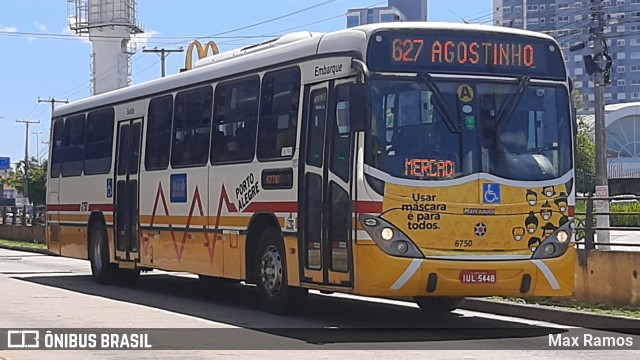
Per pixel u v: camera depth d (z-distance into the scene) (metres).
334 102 13.48
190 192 17.38
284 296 14.78
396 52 12.84
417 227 12.55
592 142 78.81
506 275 12.76
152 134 19.05
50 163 24.09
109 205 20.83
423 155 12.69
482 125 12.96
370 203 12.52
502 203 12.86
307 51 14.23
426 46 12.95
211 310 16.12
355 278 12.69
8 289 20.34
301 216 14.06
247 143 15.63
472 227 12.70
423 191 12.60
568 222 13.21
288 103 14.62
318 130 13.81
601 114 28.52
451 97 12.91
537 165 13.12
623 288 15.16
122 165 20.30
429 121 12.81
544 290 13.02
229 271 16.02
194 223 17.17
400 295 12.55
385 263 12.41
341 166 13.16
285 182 14.50
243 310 16.11
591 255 15.70
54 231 23.69
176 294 19.31
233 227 15.88
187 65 23.34
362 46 12.85
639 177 85.19
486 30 13.23
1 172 102.44
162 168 18.48
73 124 22.94
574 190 13.34
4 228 47.25
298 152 14.21
